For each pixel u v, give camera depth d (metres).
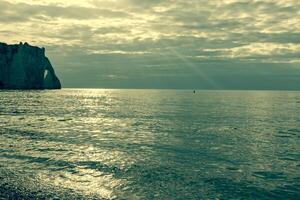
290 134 44.59
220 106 112.62
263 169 24.83
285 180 21.98
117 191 19.30
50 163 25.34
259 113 83.06
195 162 26.72
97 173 22.89
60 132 43.44
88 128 48.59
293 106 116.62
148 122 58.34
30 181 20.64
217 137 40.97
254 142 37.41
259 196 18.83
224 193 19.23
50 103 111.75
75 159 26.91
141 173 23.09
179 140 38.09
